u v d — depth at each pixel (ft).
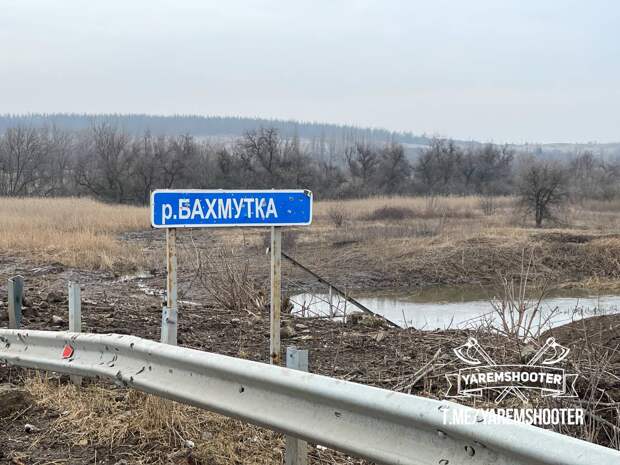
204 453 14.90
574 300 62.75
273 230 18.99
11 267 63.16
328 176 225.35
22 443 15.39
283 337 30.27
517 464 9.23
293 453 12.66
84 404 17.10
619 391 21.21
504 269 83.35
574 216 140.67
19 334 19.17
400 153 243.60
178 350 14.51
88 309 34.30
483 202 158.61
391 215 142.41
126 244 87.66
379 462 10.74
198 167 213.46
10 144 235.40
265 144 222.28
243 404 13.01
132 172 207.51
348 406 11.19
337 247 95.66
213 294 41.75
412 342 29.27
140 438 15.52
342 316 39.09
